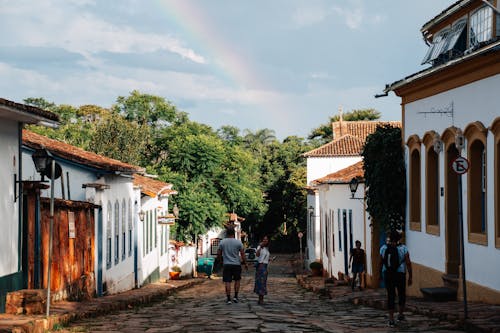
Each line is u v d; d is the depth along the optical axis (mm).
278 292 30281
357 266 26594
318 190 49594
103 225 23516
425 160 21750
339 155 57344
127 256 29156
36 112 14414
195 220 50438
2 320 12516
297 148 92938
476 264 17422
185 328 13609
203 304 20875
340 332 13102
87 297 20672
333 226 37969
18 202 14945
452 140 19141
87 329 13461
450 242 19703
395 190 24031
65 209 18672
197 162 52344
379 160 24344
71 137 71875
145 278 34125
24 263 15211
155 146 60062
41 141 25766
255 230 84812
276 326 13953
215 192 53469
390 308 14422
